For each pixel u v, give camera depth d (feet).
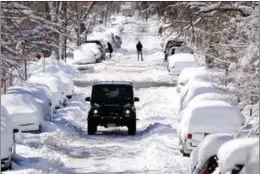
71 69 451.53
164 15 242.78
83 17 519.19
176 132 216.33
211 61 279.69
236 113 167.32
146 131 227.61
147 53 640.99
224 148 85.35
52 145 193.36
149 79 422.00
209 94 195.42
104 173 155.33
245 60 164.96
